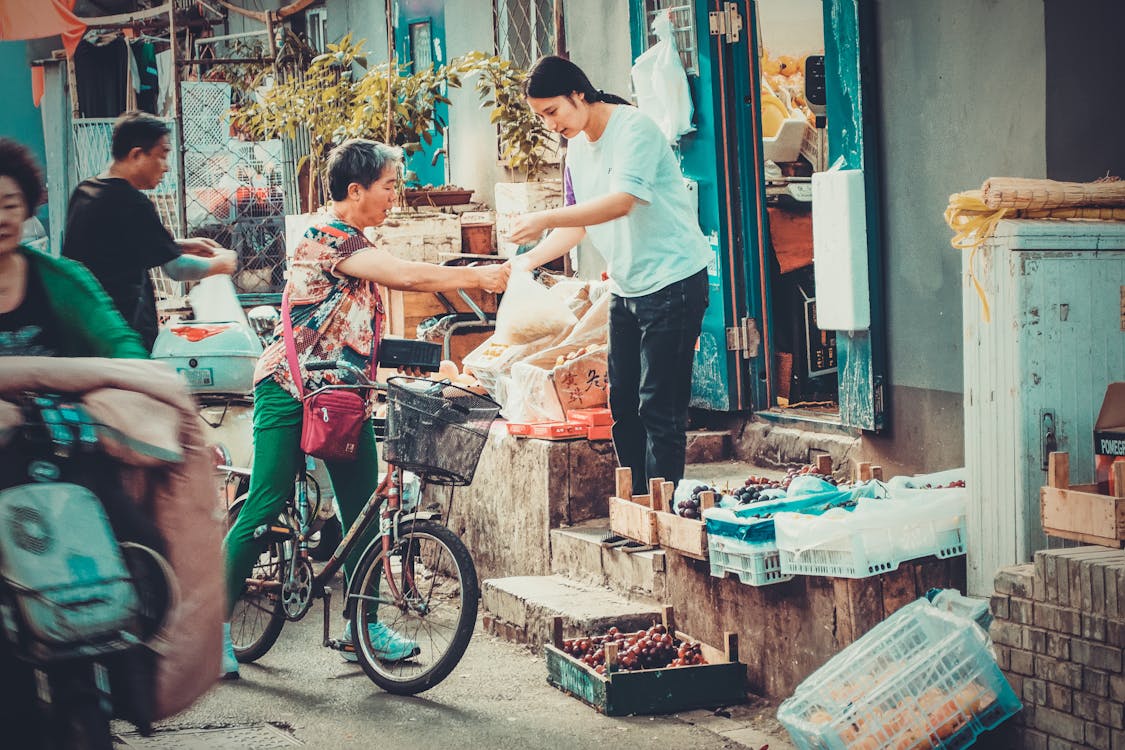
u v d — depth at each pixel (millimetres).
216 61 13914
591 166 6062
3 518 3150
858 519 4758
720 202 7754
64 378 3379
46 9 16141
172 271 6660
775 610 5176
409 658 5738
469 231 10445
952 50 5906
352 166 5758
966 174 5883
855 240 6402
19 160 3527
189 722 5316
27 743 3205
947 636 4375
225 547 5773
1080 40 5285
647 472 6172
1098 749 4016
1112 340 4871
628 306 6090
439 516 5695
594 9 9320
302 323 5746
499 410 5586
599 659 5492
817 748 4340
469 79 11805
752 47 7809
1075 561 4062
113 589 3225
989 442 4902
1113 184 4926
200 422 3559
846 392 6656
